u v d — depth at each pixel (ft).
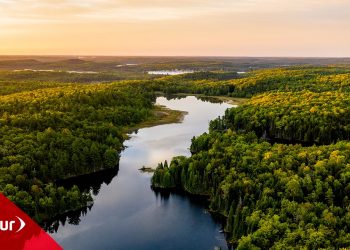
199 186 419.95
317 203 332.19
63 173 456.45
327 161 402.52
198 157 455.63
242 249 291.38
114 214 385.50
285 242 282.77
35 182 398.42
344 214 319.88
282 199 340.39
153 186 442.50
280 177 374.43
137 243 336.08
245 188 370.12
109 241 339.57
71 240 341.21
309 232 288.10
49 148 470.39
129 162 520.01
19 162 421.18
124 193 430.20
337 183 358.64
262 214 320.50
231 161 428.56
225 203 375.04
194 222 368.68
